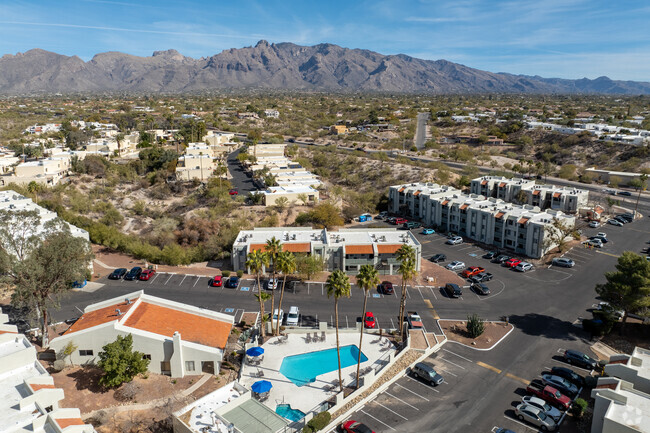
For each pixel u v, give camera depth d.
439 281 86.62
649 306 63.53
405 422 48.75
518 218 101.75
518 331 68.00
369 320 69.19
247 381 54.94
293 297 78.88
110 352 51.41
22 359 44.25
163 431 45.75
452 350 62.88
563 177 178.75
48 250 57.69
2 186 128.12
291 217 122.56
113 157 189.62
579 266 92.88
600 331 65.62
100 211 127.50
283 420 45.66
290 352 61.94
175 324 59.19
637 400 45.53
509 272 90.62
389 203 141.12
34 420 35.75
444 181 160.88
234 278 83.31
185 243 106.50
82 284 80.50
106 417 46.69
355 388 54.34
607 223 122.50
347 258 88.75
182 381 54.22
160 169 164.12
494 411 50.38
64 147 195.38
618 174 168.12
